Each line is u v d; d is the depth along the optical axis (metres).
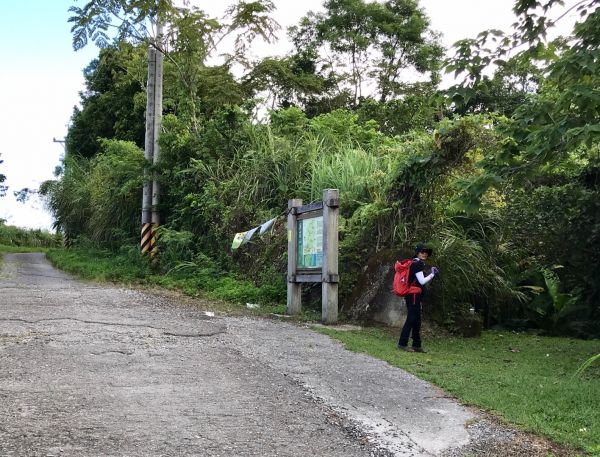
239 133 17.39
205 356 7.23
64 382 5.86
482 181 7.63
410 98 25.58
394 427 5.02
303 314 11.34
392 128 25.39
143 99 26.25
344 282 11.66
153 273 17.05
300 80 26.73
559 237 11.79
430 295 10.71
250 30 19.77
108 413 5.02
